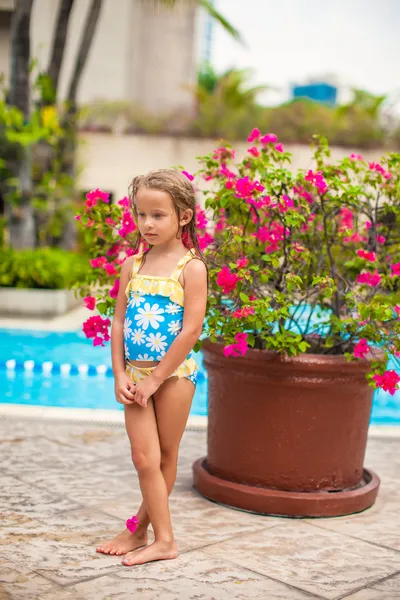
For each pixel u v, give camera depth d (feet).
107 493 12.42
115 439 15.79
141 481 9.68
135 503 11.98
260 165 12.50
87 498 12.13
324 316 14.93
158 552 9.68
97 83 64.75
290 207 11.83
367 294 12.86
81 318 37.01
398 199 13.19
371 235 13.44
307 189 12.78
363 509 12.09
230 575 9.35
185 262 9.61
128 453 14.80
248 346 12.73
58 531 10.64
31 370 26.09
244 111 57.88
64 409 17.87
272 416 11.72
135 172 57.72
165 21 68.39
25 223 40.40
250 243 12.67
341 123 56.44
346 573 9.59
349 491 12.07
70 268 40.04
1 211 53.52
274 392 11.65
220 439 12.29
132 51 68.13
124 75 65.10
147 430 9.55
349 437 12.01
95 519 11.19
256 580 9.23
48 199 43.78
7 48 61.16
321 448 11.80
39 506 11.65
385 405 23.54
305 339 13.73
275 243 12.17
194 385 9.90
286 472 11.83
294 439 11.73
